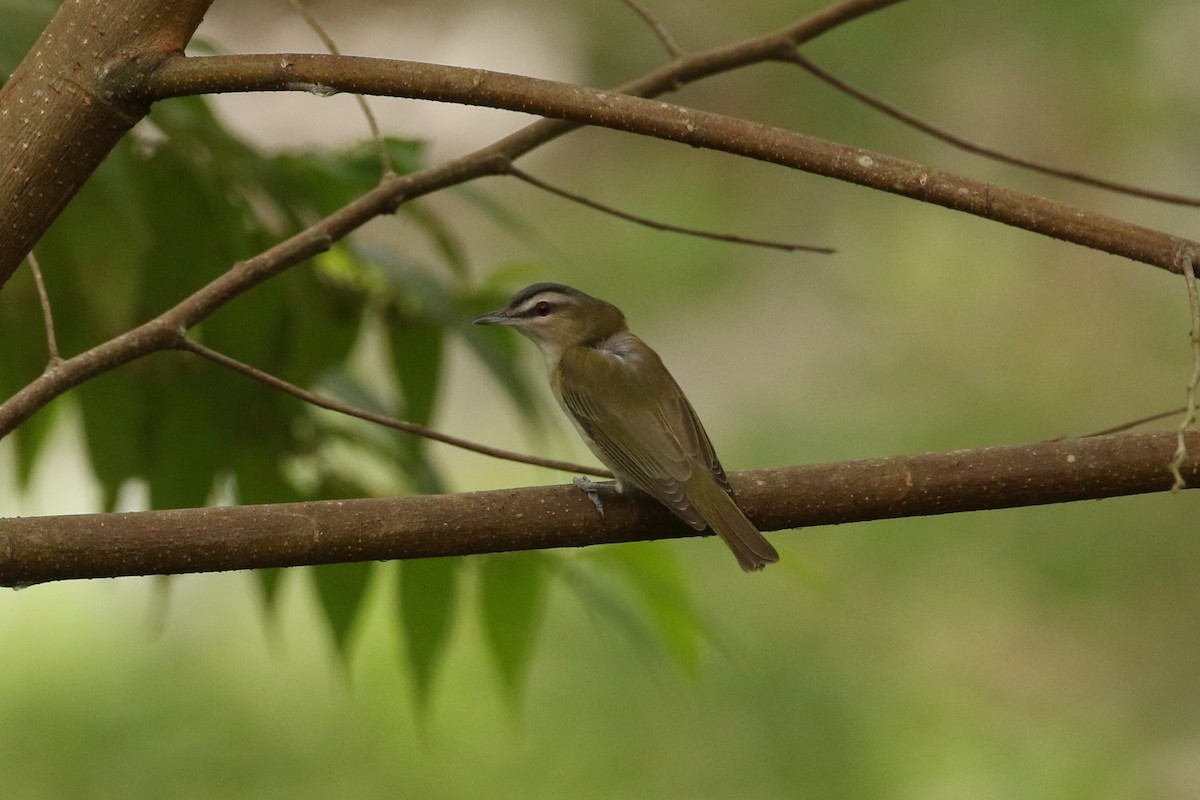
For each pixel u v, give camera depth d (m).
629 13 17.72
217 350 6.29
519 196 18.14
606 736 12.32
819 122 16.56
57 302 6.15
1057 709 13.30
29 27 5.28
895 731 12.79
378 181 6.32
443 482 6.57
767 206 17.42
